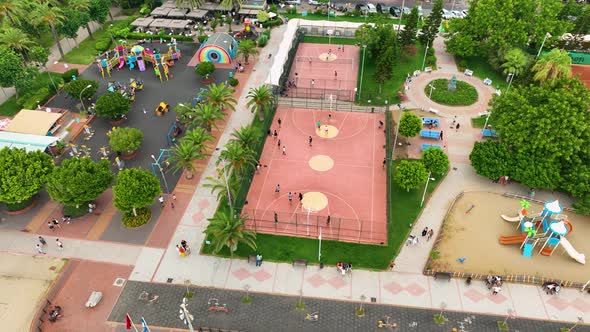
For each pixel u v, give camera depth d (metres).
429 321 58.31
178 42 128.88
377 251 67.75
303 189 79.12
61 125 92.44
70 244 68.81
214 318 58.72
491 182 80.12
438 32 127.06
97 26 137.62
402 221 72.69
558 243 65.94
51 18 109.31
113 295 61.53
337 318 58.88
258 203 76.19
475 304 60.31
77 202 69.94
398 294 61.75
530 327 57.53
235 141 77.94
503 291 61.91
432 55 121.06
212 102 90.62
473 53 114.00
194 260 66.50
